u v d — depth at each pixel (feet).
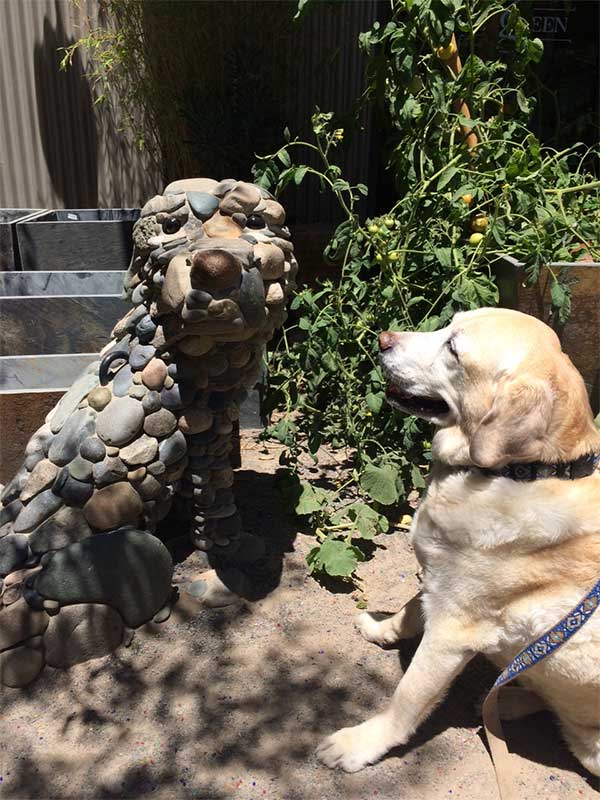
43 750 3.37
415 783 3.31
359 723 3.56
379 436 5.42
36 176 9.06
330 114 5.40
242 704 3.62
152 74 8.14
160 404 3.81
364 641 4.06
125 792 3.18
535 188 5.09
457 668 3.32
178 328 3.64
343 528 4.97
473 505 3.21
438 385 3.45
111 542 3.80
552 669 3.17
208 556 4.42
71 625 3.76
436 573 3.34
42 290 6.06
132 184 9.32
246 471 5.69
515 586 3.15
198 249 3.46
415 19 5.08
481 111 5.60
